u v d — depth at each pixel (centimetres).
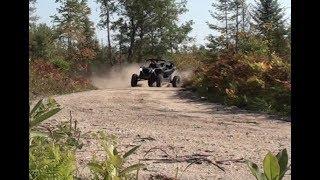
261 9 3753
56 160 157
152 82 2622
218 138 612
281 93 1130
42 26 3188
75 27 4188
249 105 1176
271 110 1077
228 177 363
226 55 1645
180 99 1485
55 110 162
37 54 3062
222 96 1413
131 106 1151
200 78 1911
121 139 565
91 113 936
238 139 607
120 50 5228
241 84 1314
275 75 1278
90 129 650
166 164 406
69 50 3881
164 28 5234
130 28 5234
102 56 4988
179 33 5272
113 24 5206
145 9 5166
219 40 2045
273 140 604
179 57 3791
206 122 810
